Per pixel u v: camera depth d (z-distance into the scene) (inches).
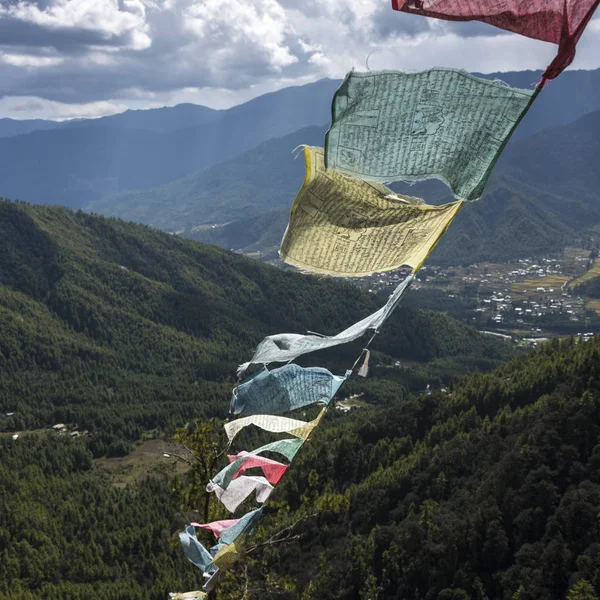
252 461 222.5
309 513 586.2
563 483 2130.9
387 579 2117.4
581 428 2284.7
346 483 3125.0
